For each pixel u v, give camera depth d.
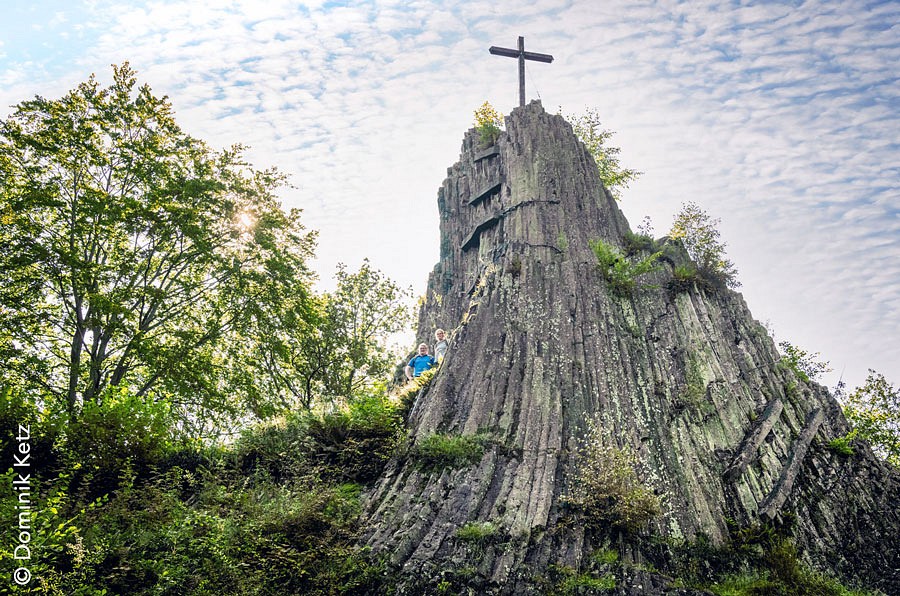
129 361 29.23
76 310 28.56
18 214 27.88
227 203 31.27
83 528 18.47
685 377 25.89
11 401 21.44
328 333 36.28
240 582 18.02
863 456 26.12
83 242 29.30
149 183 29.97
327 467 22.39
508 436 22.67
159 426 22.34
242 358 31.69
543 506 20.73
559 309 26.30
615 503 20.94
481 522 20.23
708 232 31.28
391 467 22.19
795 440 25.61
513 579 18.97
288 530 19.66
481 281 28.03
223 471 21.83
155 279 30.91
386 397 25.77
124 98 30.23
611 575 19.36
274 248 31.52
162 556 18.41
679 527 21.42
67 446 21.05
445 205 35.31
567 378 24.48
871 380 34.00
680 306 28.09
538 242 28.80
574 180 31.95
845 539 23.47
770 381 27.20
